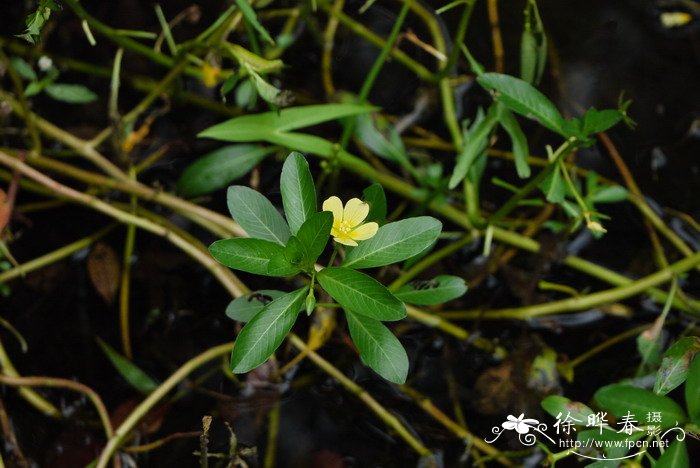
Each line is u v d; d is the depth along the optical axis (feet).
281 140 2.53
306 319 2.54
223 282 2.54
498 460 2.42
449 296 2.26
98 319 2.55
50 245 2.62
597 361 2.54
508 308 2.60
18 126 2.72
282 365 2.50
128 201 2.68
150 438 2.42
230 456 2.34
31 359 2.50
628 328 2.58
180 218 2.65
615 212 2.69
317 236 2.03
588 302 2.56
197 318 2.56
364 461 2.41
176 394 2.47
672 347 2.19
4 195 2.52
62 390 2.47
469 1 2.51
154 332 2.54
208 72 2.70
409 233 2.09
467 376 2.51
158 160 2.71
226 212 2.67
